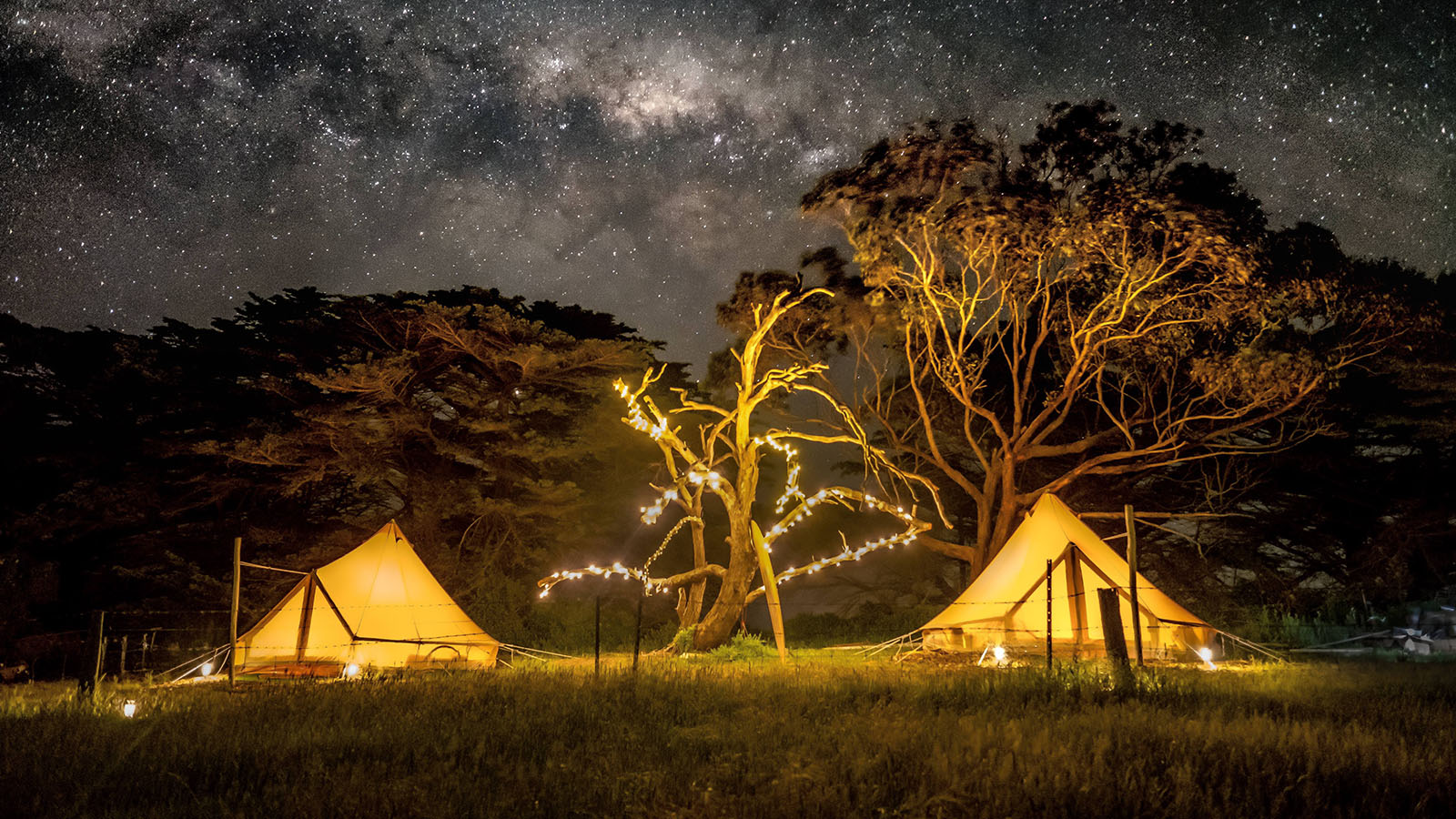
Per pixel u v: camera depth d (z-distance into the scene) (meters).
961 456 32.84
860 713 8.77
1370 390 28.33
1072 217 24.03
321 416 26.59
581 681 12.23
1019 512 27.38
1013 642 17.89
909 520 21.94
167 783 6.25
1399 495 28.33
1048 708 8.94
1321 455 28.31
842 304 28.56
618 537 35.59
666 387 33.91
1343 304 24.30
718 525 36.97
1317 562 30.36
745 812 5.19
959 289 26.72
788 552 37.44
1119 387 27.52
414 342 28.45
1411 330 24.48
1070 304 26.41
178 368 30.62
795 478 20.84
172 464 30.66
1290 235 24.34
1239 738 6.90
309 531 30.97
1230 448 27.52
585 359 27.72
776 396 30.44
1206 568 28.95
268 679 14.79
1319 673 12.72
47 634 24.59
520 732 7.97
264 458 26.98
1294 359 23.41
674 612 31.98
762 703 9.67
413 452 29.52
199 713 9.34
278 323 30.55
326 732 8.09
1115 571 18.02
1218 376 24.11
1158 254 24.14
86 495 29.66
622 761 6.71
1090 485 30.92
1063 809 5.11
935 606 28.12
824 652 19.88
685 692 10.56
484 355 27.50
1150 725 7.57
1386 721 8.00
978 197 24.17
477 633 18.34
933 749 6.61
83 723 8.74
